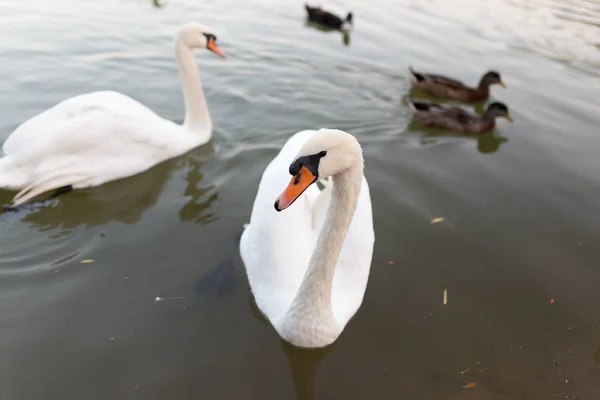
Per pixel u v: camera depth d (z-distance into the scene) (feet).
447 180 5.81
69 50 8.36
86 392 3.32
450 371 3.61
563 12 12.19
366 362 3.65
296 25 10.68
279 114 7.08
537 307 4.17
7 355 3.51
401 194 5.47
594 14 12.08
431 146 6.59
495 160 6.34
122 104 5.46
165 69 8.02
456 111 7.19
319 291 3.44
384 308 4.08
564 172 6.13
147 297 4.04
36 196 5.08
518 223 5.14
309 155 2.91
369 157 6.17
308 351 3.70
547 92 8.41
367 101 7.72
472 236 4.91
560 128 7.26
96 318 3.83
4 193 5.08
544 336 3.92
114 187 5.33
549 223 5.18
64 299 3.97
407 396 3.43
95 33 9.14
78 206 5.04
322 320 3.56
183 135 5.91
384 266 4.49
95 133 5.08
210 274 4.29
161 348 3.64
